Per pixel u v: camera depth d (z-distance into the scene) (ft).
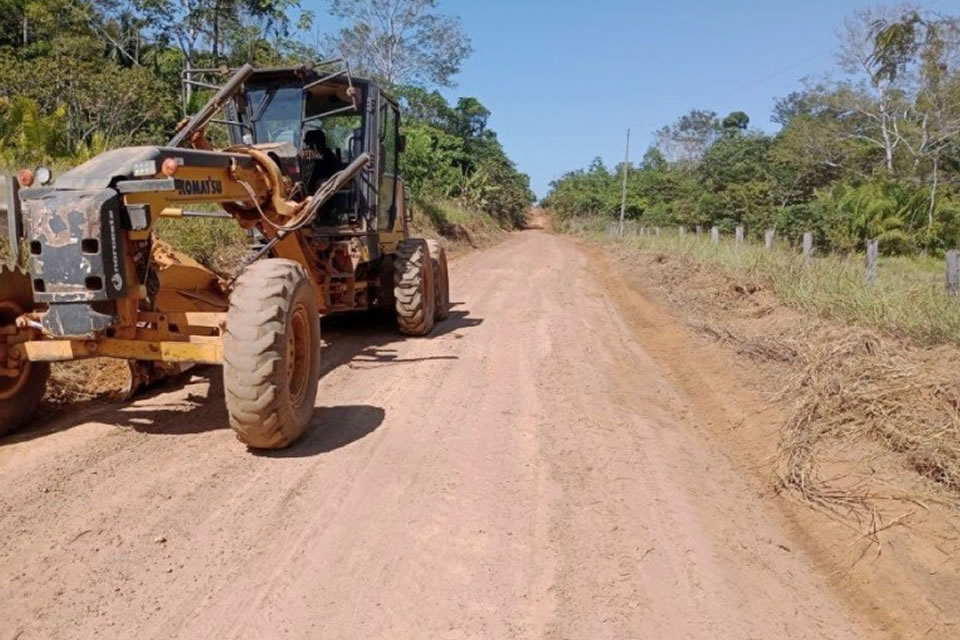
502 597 12.12
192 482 15.65
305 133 28.66
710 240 65.92
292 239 24.88
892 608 12.64
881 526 14.75
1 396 17.35
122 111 61.77
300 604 11.67
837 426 18.95
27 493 14.69
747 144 134.62
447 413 21.08
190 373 23.59
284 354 16.40
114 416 19.43
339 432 19.13
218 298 23.53
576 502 15.67
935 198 88.07
